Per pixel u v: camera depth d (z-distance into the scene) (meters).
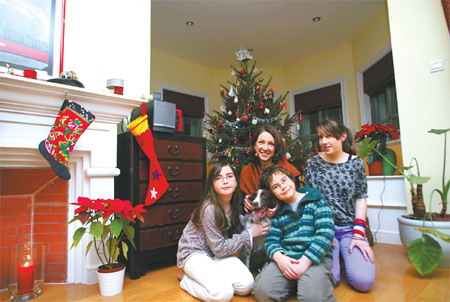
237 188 1.52
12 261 1.35
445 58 1.84
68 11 1.67
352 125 3.79
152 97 1.81
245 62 2.85
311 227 1.25
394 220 2.19
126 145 1.67
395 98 3.11
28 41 1.48
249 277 1.28
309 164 1.66
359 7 3.14
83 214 1.25
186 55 4.13
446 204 1.67
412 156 1.92
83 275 1.49
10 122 1.28
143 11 2.05
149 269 1.73
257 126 2.51
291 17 3.30
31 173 1.46
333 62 4.03
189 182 1.87
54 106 1.37
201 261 1.29
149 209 1.64
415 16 1.96
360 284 1.24
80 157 1.53
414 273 1.49
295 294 1.27
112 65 1.86
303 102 4.34
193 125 4.39
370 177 2.31
